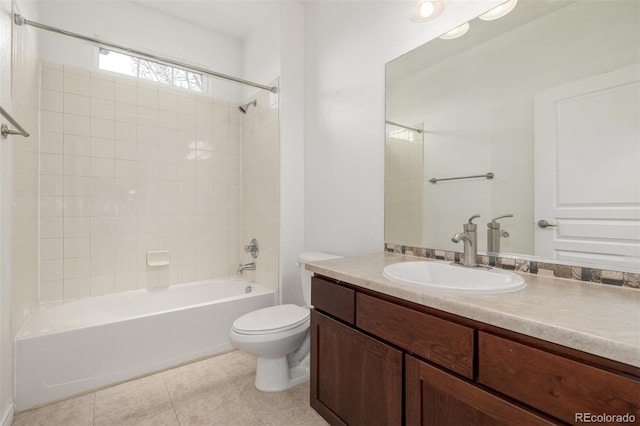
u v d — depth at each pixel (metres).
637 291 0.93
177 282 2.71
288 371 1.82
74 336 1.70
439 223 1.54
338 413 1.31
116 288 2.42
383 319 1.08
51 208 2.15
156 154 2.61
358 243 1.99
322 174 2.31
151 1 2.49
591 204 1.04
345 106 2.09
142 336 1.90
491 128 1.33
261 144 2.69
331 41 2.22
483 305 0.80
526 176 1.21
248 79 2.93
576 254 1.08
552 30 1.14
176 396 1.69
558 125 1.12
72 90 2.24
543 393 0.67
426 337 0.93
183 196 2.74
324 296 1.38
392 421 1.04
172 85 2.71
